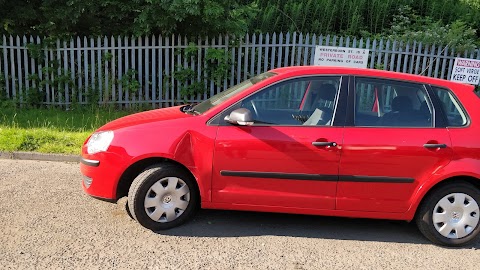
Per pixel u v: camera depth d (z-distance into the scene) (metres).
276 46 9.20
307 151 4.21
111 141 4.32
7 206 4.79
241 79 9.47
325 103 4.39
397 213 4.34
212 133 4.27
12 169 6.05
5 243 3.99
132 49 9.00
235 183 4.30
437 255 4.19
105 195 4.37
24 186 5.42
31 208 4.78
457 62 8.87
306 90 4.43
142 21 8.62
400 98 4.44
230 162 4.25
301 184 4.27
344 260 4.00
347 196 4.29
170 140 4.25
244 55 9.34
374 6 11.47
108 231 4.33
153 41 9.01
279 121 4.33
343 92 4.39
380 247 4.31
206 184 4.31
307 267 3.84
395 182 4.26
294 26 10.84
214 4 8.48
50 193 5.23
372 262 3.99
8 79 8.98
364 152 4.22
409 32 9.72
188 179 4.39
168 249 4.04
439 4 11.89
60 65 8.98
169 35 9.16
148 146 4.24
